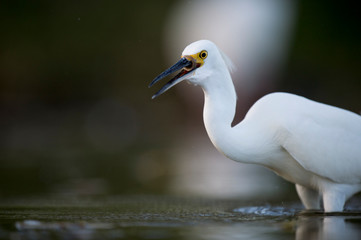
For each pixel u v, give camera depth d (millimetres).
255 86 18875
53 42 21766
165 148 15219
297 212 6133
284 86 18906
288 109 6223
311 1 20125
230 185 9656
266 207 6797
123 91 20906
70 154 14148
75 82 21219
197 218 5531
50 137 17031
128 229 4836
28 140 16406
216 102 6055
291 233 4715
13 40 21578
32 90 20938
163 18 22234
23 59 21266
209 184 9820
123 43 21891
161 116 19719
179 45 20969
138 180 10344
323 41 19453
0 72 20828
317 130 6113
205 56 5969
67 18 22297
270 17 19766
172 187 9438
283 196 8297
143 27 22125
